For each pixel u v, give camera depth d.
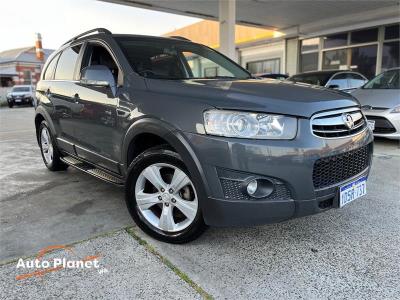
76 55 3.90
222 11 9.49
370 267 2.41
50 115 4.30
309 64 15.64
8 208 3.50
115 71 3.32
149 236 2.86
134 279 2.29
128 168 2.89
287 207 2.31
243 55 19.02
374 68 13.33
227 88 2.56
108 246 2.71
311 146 2.30
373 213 3.28
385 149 6.02
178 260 2.51
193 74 3.54
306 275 2.33
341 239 2.80
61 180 4.43
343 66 14.33
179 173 2.56
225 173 2.29
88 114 3.39
